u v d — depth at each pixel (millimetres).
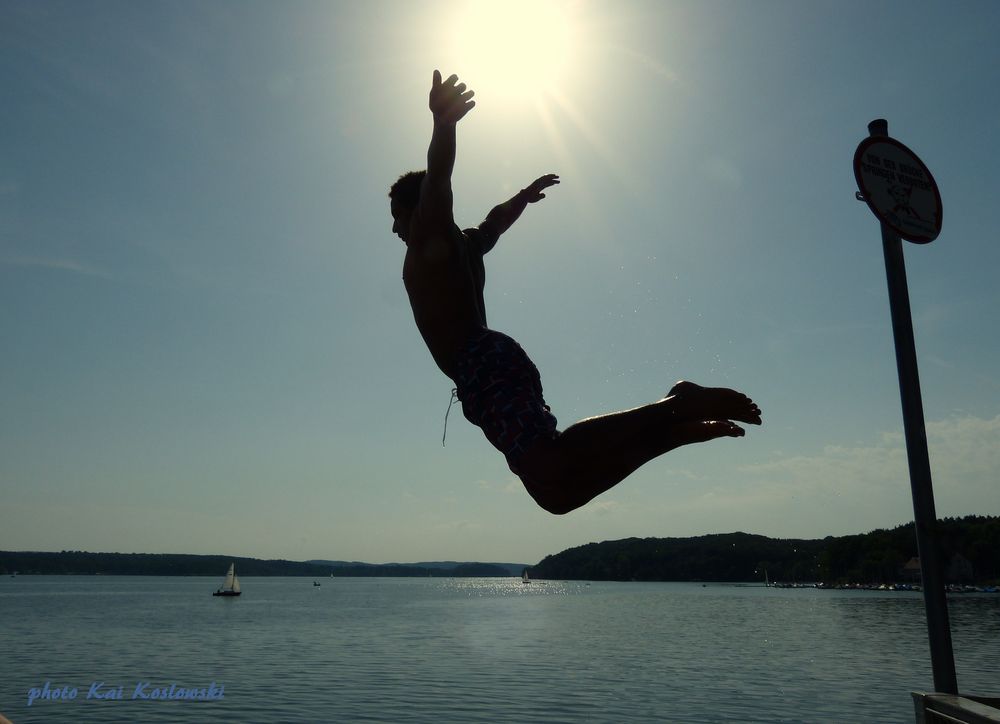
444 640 58344
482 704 29281
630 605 124562
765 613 98625
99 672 39156
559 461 1964
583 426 2002
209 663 43219
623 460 1968
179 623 76688
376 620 83375
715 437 1976
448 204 2314
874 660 44969
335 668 40844
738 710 28031
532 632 66875
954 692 4273
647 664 43062
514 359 2312
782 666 42062
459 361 2346
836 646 53906
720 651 50562
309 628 70375
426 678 36781
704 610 107062
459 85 2160
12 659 45000
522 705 29000
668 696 31203
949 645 4391
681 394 2027
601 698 30641
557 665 42312
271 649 51219
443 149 2201
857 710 28109
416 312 2436
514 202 3326
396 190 2676
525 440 2092
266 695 31594
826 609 107875
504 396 2221
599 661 44375
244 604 126000
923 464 4672
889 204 5016
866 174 4984
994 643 52656
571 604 130000
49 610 100938
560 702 29656
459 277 2385
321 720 26219
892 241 4973
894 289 4922
